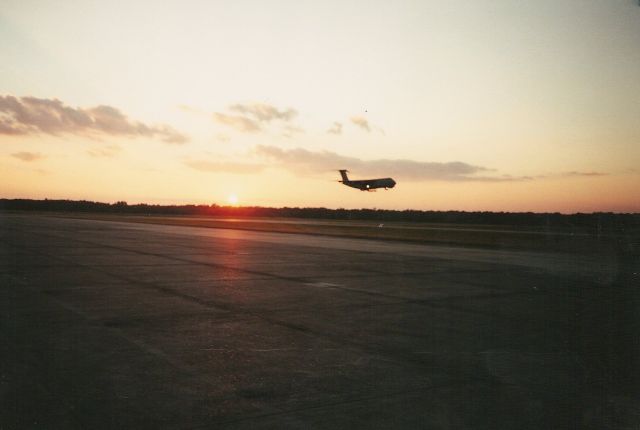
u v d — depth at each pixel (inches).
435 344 347.3
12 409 214.4
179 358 297.7
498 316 454.0
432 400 239.3
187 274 685.3
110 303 466.6
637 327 424.8
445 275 750.5
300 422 209.3
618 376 285.0
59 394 233.5
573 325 424.8
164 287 569.9
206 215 5954.7
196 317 416.2
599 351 339.6
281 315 434.3
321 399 236.5
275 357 305.9
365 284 638.5
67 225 2076.8
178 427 200.7
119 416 209.8
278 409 222.5
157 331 363.9
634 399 249.1
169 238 1428.4
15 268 690.2
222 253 1010.1
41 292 514.3
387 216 5964.6
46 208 7313.0
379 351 325.4
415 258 1016.2
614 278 771.4
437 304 507.8
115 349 313.4
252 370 278.5
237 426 203.3
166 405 223.3
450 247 1373.0
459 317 444.8
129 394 235.8
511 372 286.8
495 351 332.8
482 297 559.8
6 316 399.5
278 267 798.5
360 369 285.6
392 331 384.2
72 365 278.2
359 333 374.6
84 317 404.2
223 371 275.3
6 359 285.6
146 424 202.5
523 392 254.4
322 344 339.9
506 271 822.5
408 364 297.7
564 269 872.9
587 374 287.6
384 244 1417.3
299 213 6870.1
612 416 227.0
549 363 307.4
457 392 251.6
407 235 1945.1
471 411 226.8
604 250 1352.1
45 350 305.9
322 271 761.6
